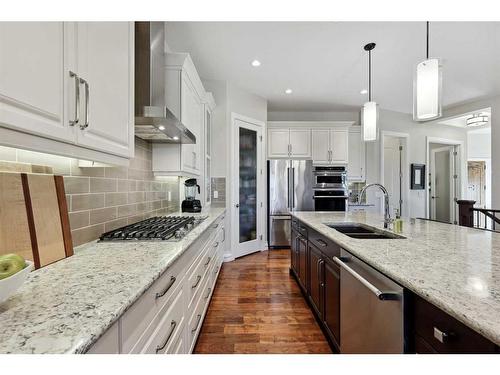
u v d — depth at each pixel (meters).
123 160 1.37
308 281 2.45
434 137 5.79
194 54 3.21
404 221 2.46
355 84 4.14
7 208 0.93
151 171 2.47
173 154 2.49
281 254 4.44
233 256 4.11
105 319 0.65
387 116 5.35
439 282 0.88
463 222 3.41
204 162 3.52
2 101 0.66
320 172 4.96
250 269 3.61
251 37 2.84
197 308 1.82
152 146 2.48
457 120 5.63
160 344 1.05
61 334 0.58
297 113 5.64
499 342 0.58
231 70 3.67
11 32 0.69
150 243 1.45
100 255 1.21
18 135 0.73
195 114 2.99
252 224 4.56
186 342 1.49
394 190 5.75
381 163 5.28
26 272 0.72
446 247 1.39
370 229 2.17
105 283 0.87
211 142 4.05
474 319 0.64
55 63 0.84
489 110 4.60
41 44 0.78
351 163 5.34
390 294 1.00
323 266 1.97
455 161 6.25
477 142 7.16
